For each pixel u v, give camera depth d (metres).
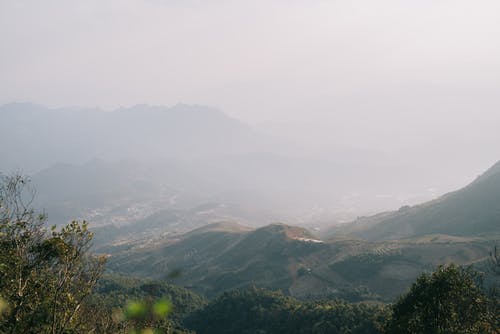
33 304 25.12
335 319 103.38
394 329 39.47
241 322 137.00
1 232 26.48
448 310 36.28
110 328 29.25
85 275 26.61
